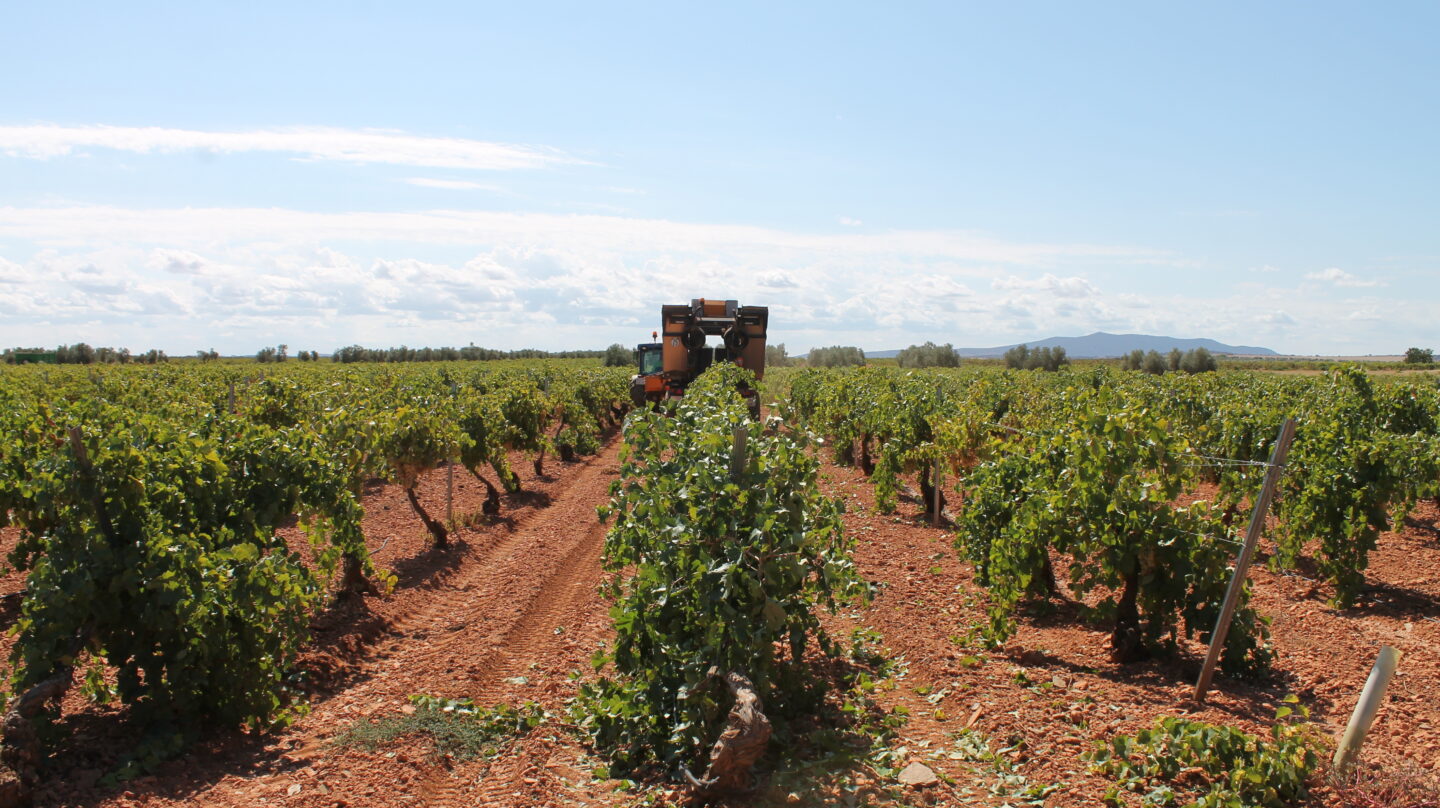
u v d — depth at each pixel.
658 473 6.07
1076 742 5.28
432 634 8.04
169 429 6.32
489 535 12.21
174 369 28.48
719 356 23.23
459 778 5.15
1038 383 25.45
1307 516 9.10
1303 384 21.25
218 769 5.15
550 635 8.00
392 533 11.97
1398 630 7.91
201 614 5.37
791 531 5.63
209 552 5.78
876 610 8.49
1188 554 6.55
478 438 13.31
